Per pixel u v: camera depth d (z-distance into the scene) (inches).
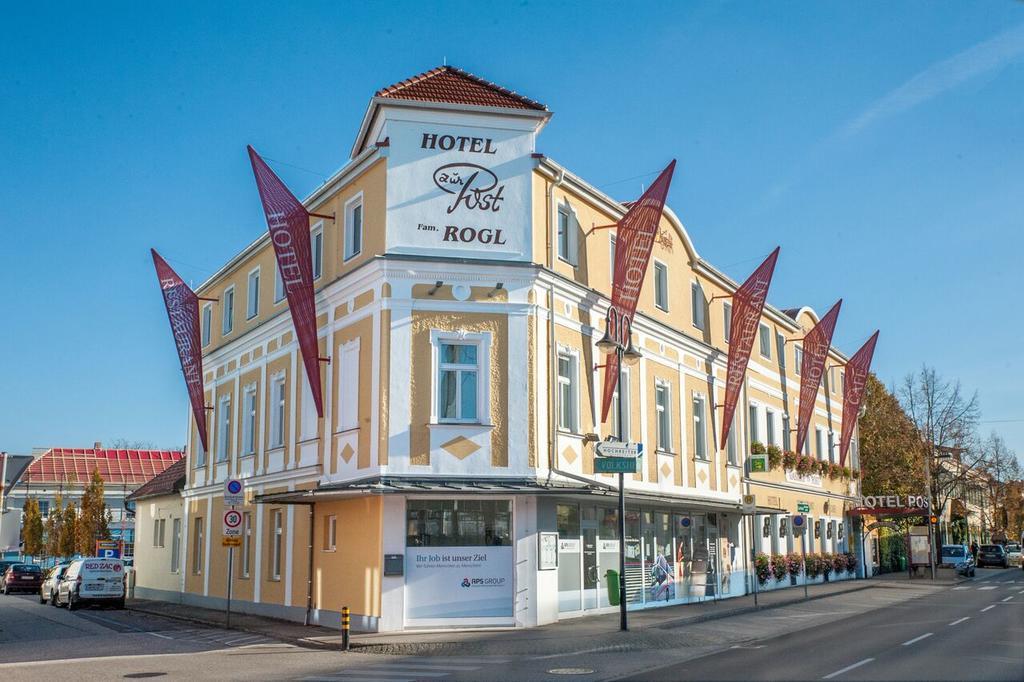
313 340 948.0
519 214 922.7
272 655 721.6
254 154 925.2
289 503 957.2
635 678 562.3
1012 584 1796.3
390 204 894.4
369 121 954.7
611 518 1034.1
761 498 1493.6
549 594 894.4
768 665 609.9
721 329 1378.0
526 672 603.2
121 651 760.3
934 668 580.4
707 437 1285.7
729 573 1315.2
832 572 1857.8
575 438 962.7
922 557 2096.5
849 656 653.3
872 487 2504.9
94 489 2263.8
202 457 1380.4
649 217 997.2
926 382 2529.5
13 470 3191.4
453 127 920.9
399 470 856.9
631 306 992.2
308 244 954.1
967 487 2623.0
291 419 1067.3
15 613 1275.8
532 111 929.5
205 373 1385.3
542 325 927.0
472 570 860.0
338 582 914.1
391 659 688.4
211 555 1291.8
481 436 880.3
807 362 1662.2
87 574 1325.0
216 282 1380.4
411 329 881.5
